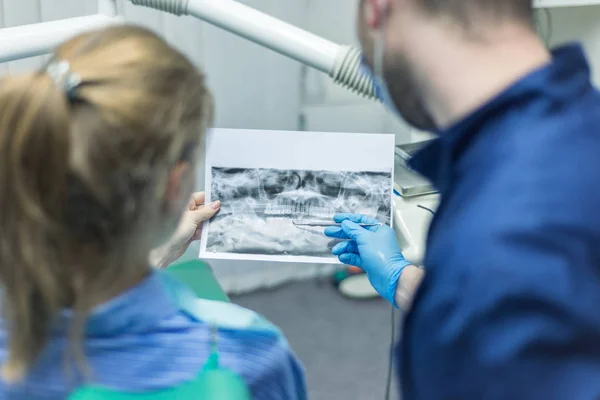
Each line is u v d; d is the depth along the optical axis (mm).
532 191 478
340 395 1755
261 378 610
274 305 2080
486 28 522
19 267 488
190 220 1064
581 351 468
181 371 558
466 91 528
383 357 1881
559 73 517
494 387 475
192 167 554
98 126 464
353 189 1110
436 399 515
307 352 1893
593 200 478
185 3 856
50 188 461
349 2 1718
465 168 525
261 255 1063
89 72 475
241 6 853
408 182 1273
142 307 547
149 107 483
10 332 526
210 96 565
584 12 1408
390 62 579
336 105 1892
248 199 1104
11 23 1519
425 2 531
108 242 504
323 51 827
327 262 1064
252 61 1754
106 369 542
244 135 1112
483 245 473
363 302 2098
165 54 514
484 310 467
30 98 452
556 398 463
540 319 458
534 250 463
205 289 1256
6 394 553
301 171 1113
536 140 496
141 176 490
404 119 629
